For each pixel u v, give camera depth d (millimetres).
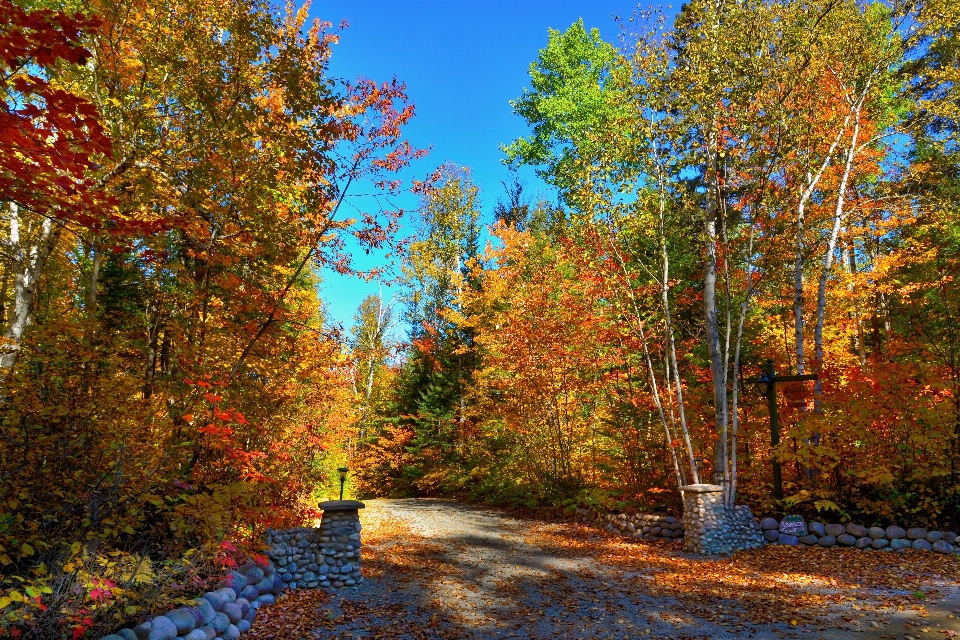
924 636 5172
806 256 12062
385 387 26281
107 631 4336
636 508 12266
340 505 7461
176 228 6016
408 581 7633
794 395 11070
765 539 9898
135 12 6371
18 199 3701
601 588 7363
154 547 5816
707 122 10875
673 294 13945
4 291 9016
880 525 9602
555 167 18625
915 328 10773
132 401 6195
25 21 3094
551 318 14031
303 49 6520
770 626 5695
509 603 6719
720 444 10422
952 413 9039
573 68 18953
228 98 6504
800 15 10805
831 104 11656
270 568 6707
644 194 11680
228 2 6352
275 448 8492
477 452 18906
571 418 14742
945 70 11211
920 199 12508
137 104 6793
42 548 4863
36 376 5809
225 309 7801
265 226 6898
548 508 14484
